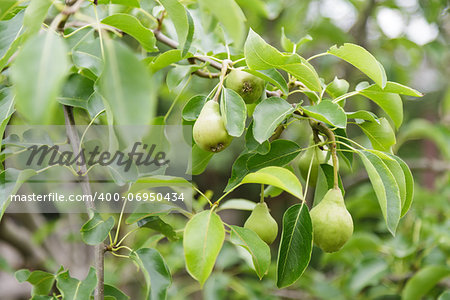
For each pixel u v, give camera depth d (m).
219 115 0.95
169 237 1.08
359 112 0.99
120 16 0.96
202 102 1.00
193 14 1.14
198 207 1.26
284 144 1.01
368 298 1.54
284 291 1.63
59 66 0.80
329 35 1.90
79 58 1.00
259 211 1.01
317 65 2.00
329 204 0.97
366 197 1.61
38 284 1.05
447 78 2.38
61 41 0.81
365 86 1.02
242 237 0.96
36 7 0.88
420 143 2.88
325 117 0.94
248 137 0.98
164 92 1.42
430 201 1.55
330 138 0.98
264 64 0.96
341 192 1.02
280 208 2.99
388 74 1.95
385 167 0.96
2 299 1.72
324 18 2.10
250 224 1.01
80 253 1.59
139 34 0.99
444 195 1.69
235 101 0.95
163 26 1.14
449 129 1.74
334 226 0.96
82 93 1.03
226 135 0.95
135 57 0.82
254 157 1.00
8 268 1.47
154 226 1.06
